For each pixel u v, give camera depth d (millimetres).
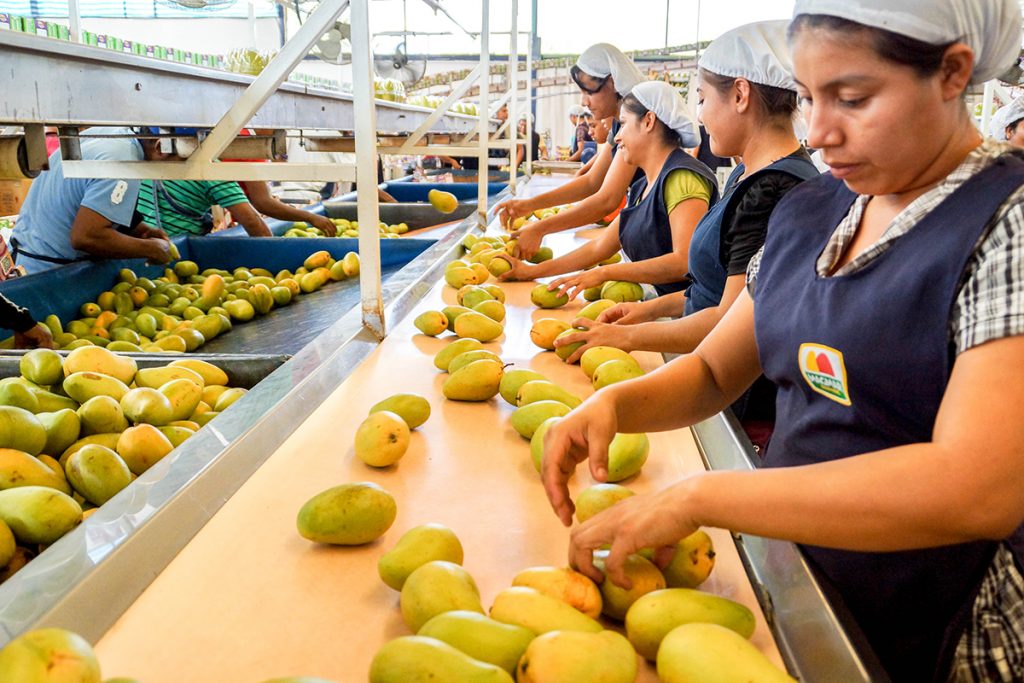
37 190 3441
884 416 926
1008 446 685
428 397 1563
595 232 3994
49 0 5215
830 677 736
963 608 998
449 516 1095
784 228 1092
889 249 890
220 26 13031
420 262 2861
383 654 728
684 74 13156
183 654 802
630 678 728
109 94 1541
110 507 1019
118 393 1613
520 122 9367
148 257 3330
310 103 2861
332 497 987
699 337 1751
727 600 823
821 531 738
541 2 16281
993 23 770
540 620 792
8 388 1500
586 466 1233
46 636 656
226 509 1099
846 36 756
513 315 2250
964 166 848
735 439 1239
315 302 3369
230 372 1954
